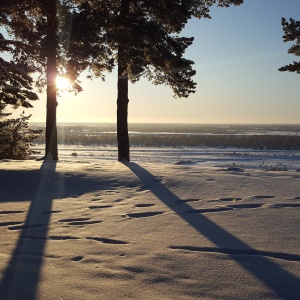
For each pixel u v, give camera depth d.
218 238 5.34
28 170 12.08
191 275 4.02
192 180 10.20
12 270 4.29
